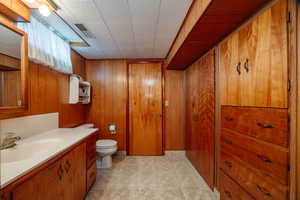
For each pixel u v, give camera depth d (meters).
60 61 2.19
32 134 1.75
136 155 3.44
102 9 1.55
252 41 1.16
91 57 3.28
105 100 3.41
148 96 3.44
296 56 0.86
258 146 1.09
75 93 2.56
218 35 1.64
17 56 1.46
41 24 1.79
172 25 1.89
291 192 0.87
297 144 0.85
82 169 1.75
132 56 3.24
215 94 1.92
